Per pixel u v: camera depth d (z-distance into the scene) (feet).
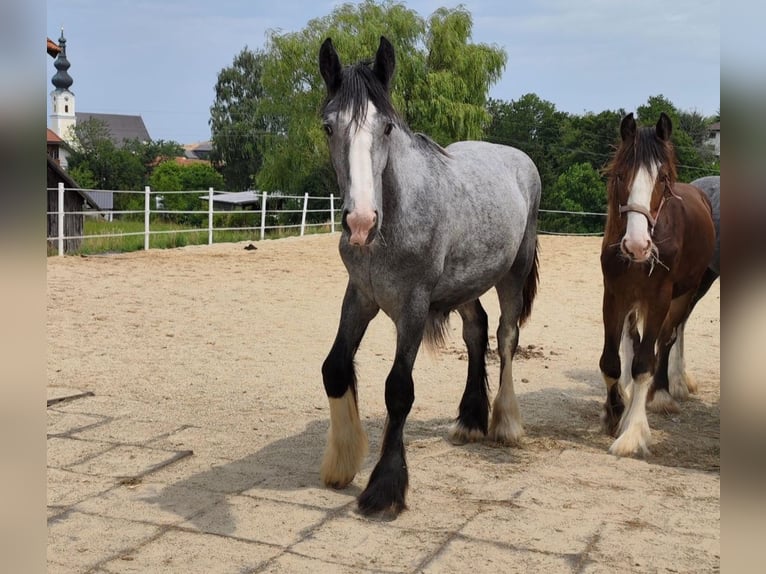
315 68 84.12
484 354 16.19
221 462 13.82
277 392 19.25
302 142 87.76
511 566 9.91
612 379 16.53
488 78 88.07
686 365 24.25
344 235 11.87
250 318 29.25
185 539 10.50
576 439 16.39
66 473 12.93
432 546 10.46
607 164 16.29
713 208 20.63
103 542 10.34
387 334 27.50
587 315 32.76
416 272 11.87
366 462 14.20
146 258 45.91
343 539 10.62
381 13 83.97
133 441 14.87
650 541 10.80
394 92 80.48
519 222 15.25
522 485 13.07
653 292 15.52
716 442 16.49
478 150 15.65
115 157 192.95
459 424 15.83
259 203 106.93
